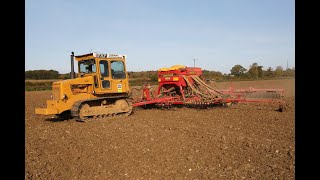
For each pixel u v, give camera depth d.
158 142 8.57
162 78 17.23
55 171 6.46
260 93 16.22
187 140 8.73
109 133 9.95
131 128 10.66
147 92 16.23
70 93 12.62
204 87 16.80
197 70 17.98
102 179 5.99
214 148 7.87
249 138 8.77
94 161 7.07
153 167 6.56
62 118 13.98
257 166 6.50
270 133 9.52
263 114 13.59
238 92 17.08
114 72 13.58
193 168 6.47
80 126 11.49
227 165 6.60
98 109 12.97
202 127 10.64
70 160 7.20
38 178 6.07
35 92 36.16
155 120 12.44
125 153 7.61
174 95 17.16
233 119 12.37
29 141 9.02
